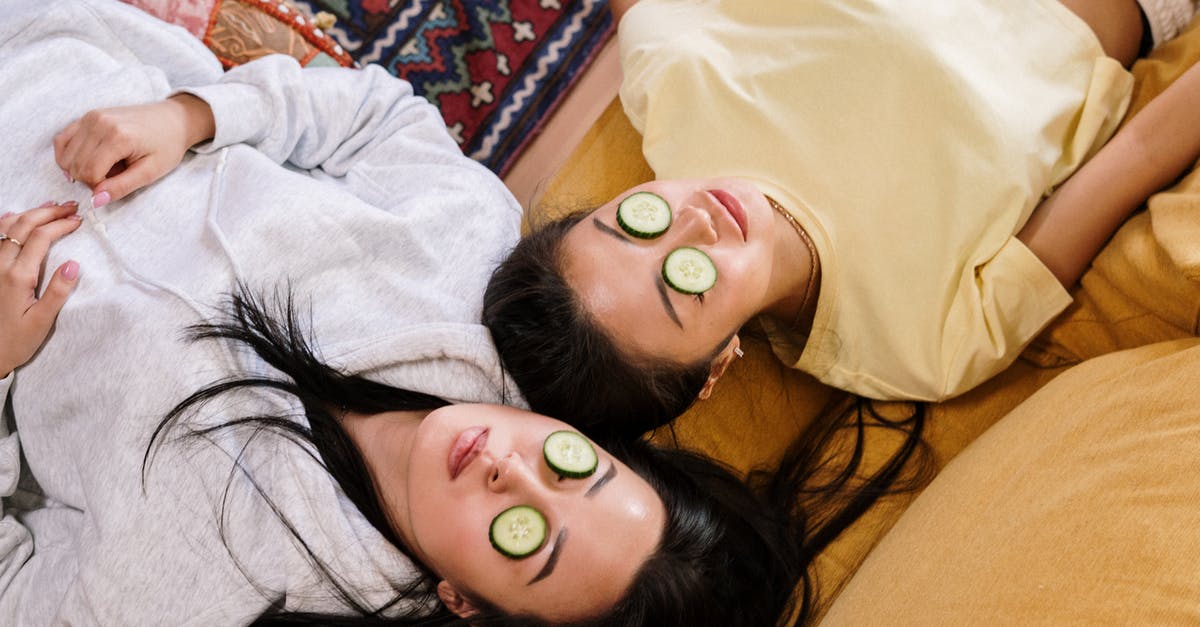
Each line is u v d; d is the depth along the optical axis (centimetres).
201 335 112
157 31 138
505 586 100
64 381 116
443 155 144
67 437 117
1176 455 98
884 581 114
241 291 116
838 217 133
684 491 118
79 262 119
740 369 150
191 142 127
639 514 102
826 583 134
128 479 109
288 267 121
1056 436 112
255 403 115
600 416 121
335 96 140
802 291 135
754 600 119
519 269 121
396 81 151
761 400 148
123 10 137
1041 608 95
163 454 110
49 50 131
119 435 110
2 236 117
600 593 99
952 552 110
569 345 115
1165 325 124
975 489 115
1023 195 127
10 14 133
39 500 125
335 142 141
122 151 118
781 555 124
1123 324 129
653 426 125
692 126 142
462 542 101
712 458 138
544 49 182
